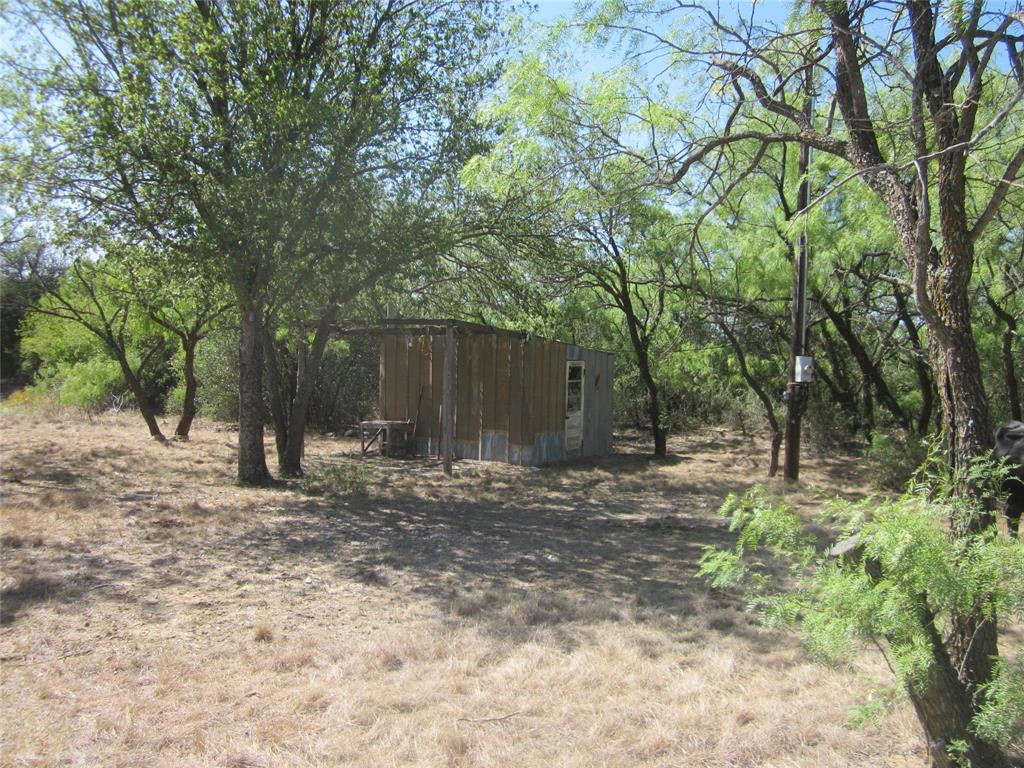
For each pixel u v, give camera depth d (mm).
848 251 10609
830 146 4465
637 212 9609
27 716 3803
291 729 3707
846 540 3164
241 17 9750
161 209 9297
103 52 9648
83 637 4926
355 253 10234
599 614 5668
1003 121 5375
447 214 11000
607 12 5246
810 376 12273
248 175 9141
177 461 13938
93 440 16641
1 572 6359
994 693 2812
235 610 5590
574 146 5668
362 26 10805
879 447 12391
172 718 3809
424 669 4516
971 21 3900
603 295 17609
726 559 3361
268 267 9867
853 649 2945
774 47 5293
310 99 9219
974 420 3395
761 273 12719
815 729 3729
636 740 3650
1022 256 8414
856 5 4508
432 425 16234
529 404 15062
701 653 4879
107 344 17391
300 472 12680
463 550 7793
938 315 3494
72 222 9547
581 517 9945
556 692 4207
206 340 20766
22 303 18062
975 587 2740
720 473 14039
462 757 3467
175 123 9164
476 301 13062
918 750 3529
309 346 17594
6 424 19391
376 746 3541
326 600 5906
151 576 6410
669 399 21531
